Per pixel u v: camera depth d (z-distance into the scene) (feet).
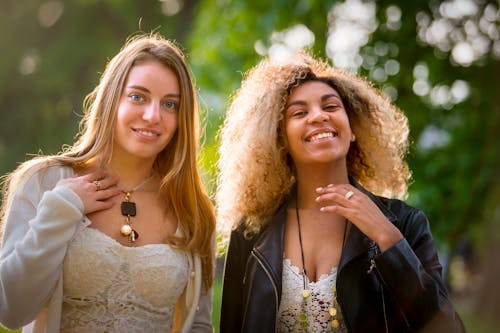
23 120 49.34
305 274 8.15
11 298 7.39
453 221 19.67
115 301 7.78
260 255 8.33
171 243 8.39
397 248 7.49
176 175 8.63
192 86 8.66
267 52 21.76
